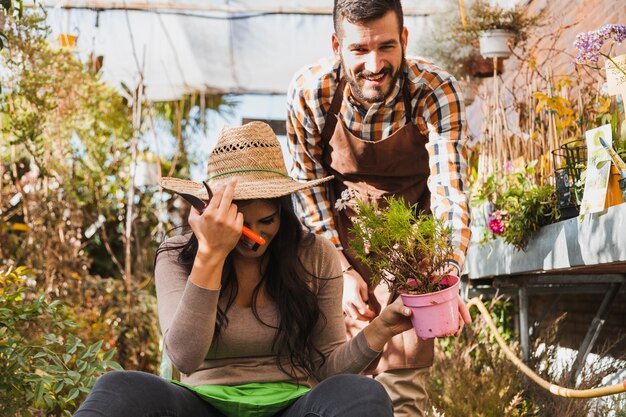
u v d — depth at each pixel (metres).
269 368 2.20
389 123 3.04
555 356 4.70
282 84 9.46
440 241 2.25
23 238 7.12
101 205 8.33
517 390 4.43
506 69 7.26
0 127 5.89
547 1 6.53
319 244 2.35
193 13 8.09
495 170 5.10
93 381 3.10
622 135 3.02
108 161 8.71
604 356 4.58
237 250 2.13
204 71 9.16
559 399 4.06
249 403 2.02
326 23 8.21
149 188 9.90
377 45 2.72
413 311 2.18
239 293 2.22
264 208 2.10
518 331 5.41
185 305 1.96
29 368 3.13
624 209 2.78
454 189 2.89
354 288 3.00
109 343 6.30
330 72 3.05
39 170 6.59
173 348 1.97
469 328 5.06
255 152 2.20
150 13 8.05
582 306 5.60
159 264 2.28
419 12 7.42
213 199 1.95
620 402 4.04
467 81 6.77
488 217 4.52
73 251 6.99
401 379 3.03
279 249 2.22
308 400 1.91
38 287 6.43
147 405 1.86
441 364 4.89
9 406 3.00
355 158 3.12
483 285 5.50
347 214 3.19
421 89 2.98
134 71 8.98
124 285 7.30
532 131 4.95
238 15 8.13
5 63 5.18
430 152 2.97
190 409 2.02
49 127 6.99
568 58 5.99
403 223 2.26
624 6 4.95
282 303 2.20
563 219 3.56
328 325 2.30
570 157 3.79
